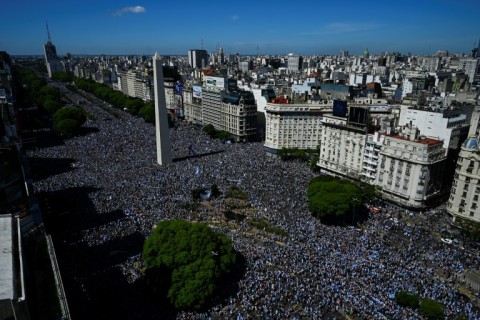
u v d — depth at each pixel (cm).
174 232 8462
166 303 7681
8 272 3559
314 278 8469
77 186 13650
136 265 8938
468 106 16638
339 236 10706
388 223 12100
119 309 7400
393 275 8625
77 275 8306
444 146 14812
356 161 15962
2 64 18438
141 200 12556
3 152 5456
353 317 7288
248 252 9619
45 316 4100
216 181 14875
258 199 13425
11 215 4569
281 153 19675
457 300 7875
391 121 16025
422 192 13250
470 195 11719
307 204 13125
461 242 10925
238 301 7788
